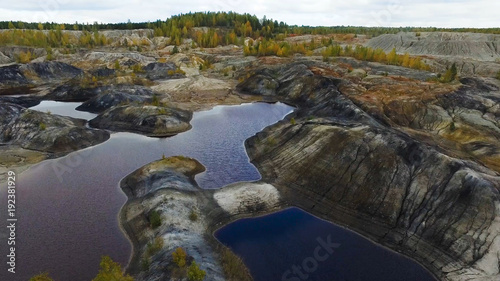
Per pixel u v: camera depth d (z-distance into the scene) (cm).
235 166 5644
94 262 3319
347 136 5150
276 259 3472
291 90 10462
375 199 4166
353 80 9838
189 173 5281
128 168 5572
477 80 9269
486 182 3769
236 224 4044
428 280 3197
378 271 3312
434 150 4506
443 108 7075
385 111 7069
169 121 7581
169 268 2942
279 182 4956
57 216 4100
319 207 4334
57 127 6662
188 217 3947
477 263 3216
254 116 8794
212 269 3072
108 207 4334
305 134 5747
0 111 7400
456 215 3653
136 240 3666
